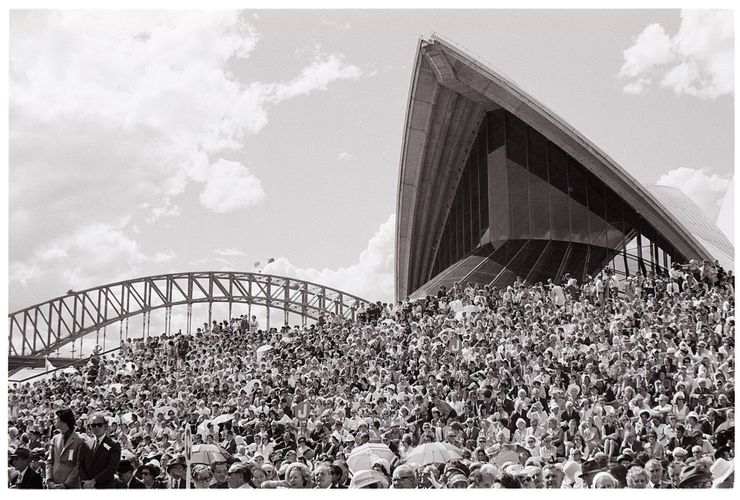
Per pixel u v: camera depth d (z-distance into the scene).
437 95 56.47
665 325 30.38
